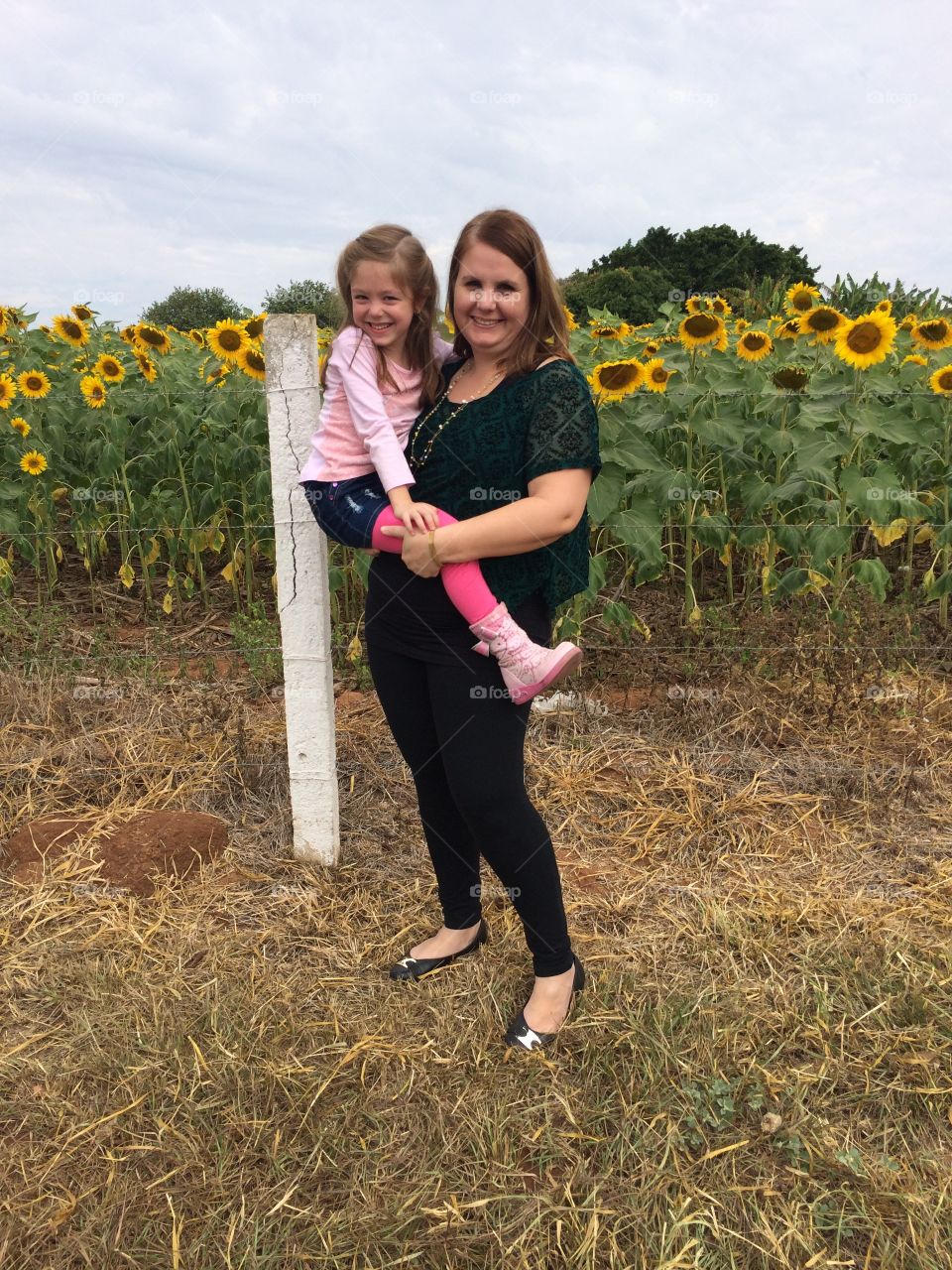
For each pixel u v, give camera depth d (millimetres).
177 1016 2285
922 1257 1658
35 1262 1705
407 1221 1743
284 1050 2201
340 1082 2109
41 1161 1912
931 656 4383
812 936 2613
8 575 5133
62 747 3627
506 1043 2223
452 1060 2164
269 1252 1706
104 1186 1843
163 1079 2094
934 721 3854
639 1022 2238
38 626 4789
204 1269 1678
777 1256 1682
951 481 4750
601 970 2465
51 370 5727
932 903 2742
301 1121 1972
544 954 2229
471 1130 1969
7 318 5617
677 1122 1978
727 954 2518
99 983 2406
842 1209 1780
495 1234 1728
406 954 2555
